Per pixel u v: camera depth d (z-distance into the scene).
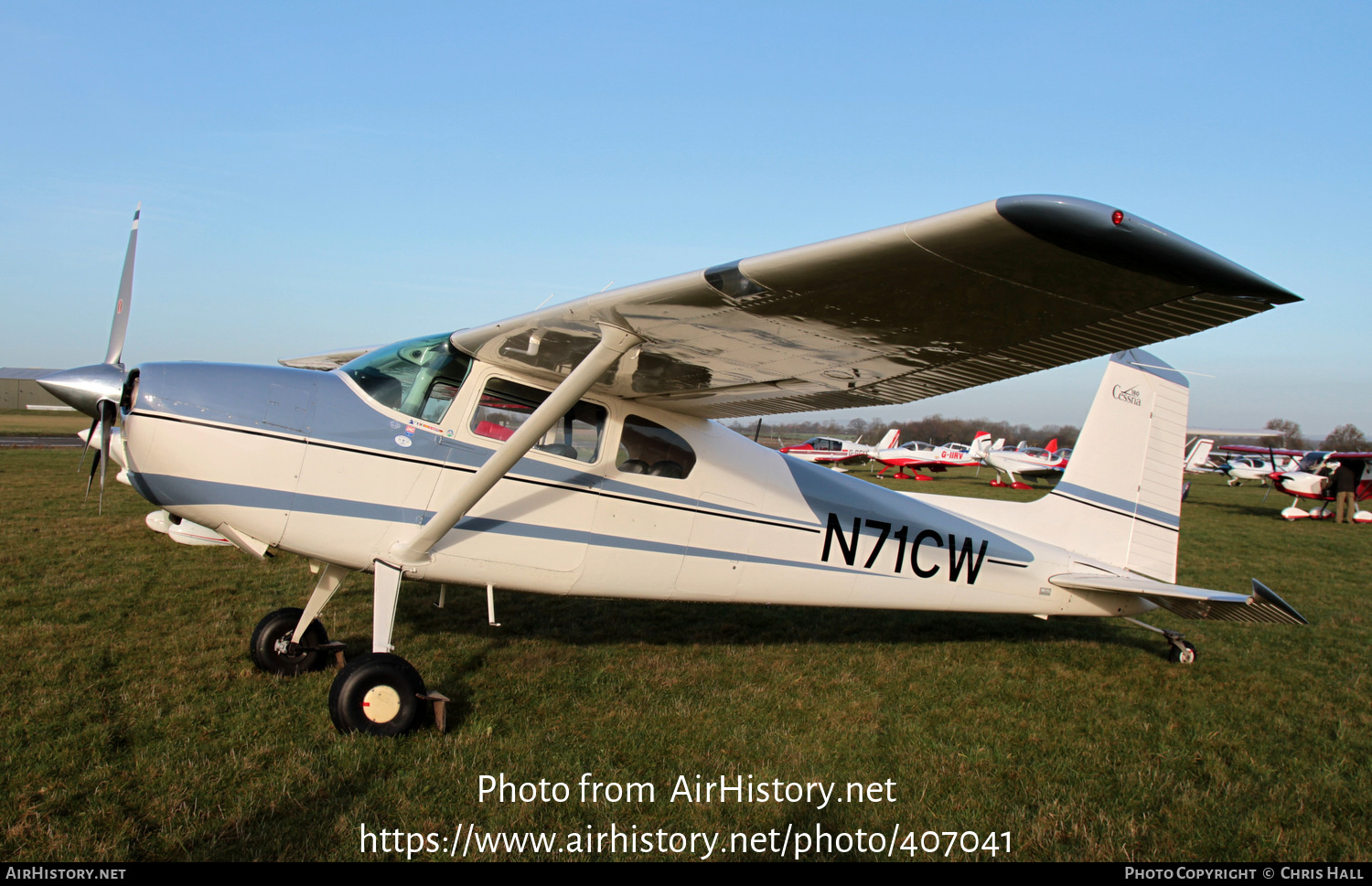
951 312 2.64
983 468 41.06
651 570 4.41
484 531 3.96
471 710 3.86
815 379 3.74
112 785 2.90
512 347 3.75
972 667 5.06
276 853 2.52
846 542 4.91
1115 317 2.44
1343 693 4.75
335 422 3.74
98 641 4.72
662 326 3.17
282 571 7.01
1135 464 5.72
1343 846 2.91
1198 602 4.86
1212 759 3.68
